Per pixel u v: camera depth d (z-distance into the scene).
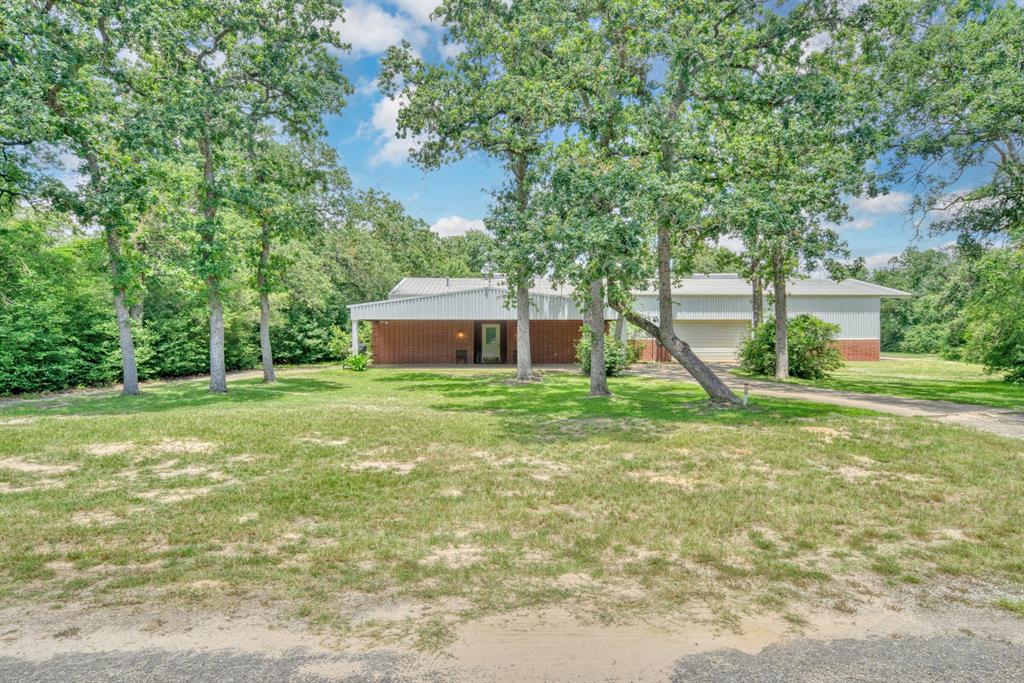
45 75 11.37
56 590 3.51
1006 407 12.57
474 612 3.25
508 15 16.19
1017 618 3.26
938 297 21.20
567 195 10.46
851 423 9.91
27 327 16.48
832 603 3.42
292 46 16.58
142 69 14.97
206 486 6.03
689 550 4.25
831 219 12.26
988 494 5.81
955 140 13.84
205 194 16.16
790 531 4.70
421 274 46.81
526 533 4.62
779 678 2.59
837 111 10.77
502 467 6.93
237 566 3.90
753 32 11.61
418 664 2.69
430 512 5.15
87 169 13.88
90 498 5.54
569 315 24.70
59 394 16.52
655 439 8.64
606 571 3.87
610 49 12.16
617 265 9.73
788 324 22.06
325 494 5.72
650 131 10.86
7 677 2.54
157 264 15.29
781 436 8.79
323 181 19.88
